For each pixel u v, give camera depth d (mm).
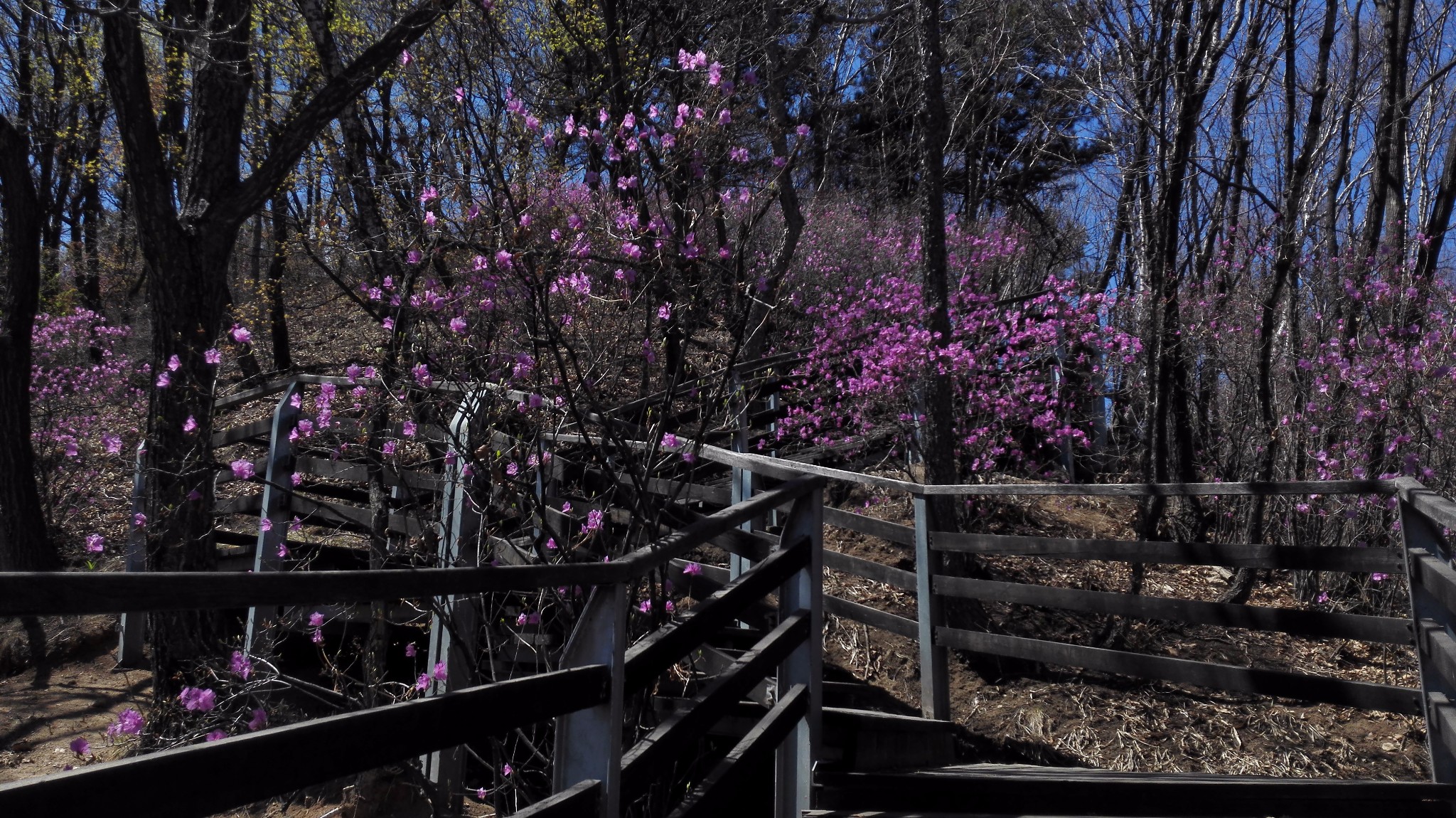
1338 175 9328
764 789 4977
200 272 6305
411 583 1663
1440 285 8047
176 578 1257
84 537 9406
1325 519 7312
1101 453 10445
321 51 7805
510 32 6918
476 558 4434
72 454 9297
